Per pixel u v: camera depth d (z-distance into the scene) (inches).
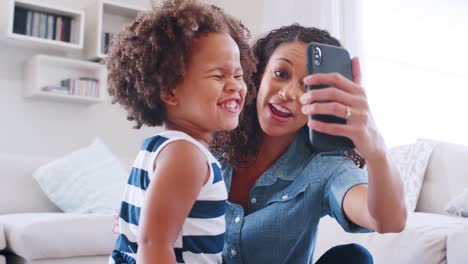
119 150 137.6
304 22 128.3
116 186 100.9
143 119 30.6
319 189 33.4
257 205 36.3
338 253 37.7
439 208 99.3
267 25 138.2
